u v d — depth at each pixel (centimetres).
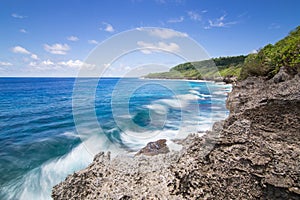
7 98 2877
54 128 1262
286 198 314
